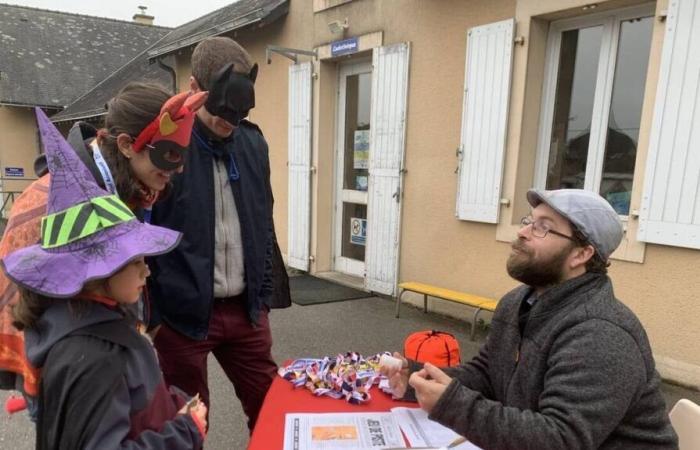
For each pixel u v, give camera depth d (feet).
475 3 13.87
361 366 6.38
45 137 3.25
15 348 3.65
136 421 3.41
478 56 13.79
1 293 3.65
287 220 22.24
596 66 12.45
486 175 13.87
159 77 36.70
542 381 4.47
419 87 15.67
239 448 8.92
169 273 6.03
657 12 10.43
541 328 4.59
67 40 54.13
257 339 7.02
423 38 15.39
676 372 10.74
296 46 20.54
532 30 12.73
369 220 17.78
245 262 6.61
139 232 3.41
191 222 6.05
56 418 3.04
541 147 13.53
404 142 16.29
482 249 14.33
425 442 4.66
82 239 3.19
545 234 4.66
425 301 15.88
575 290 4.51
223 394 10.89
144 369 3.51
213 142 6.20
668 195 10.50
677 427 4.81
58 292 3.06
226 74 5.59
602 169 12.44
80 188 3.30
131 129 3.94
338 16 18.33
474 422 4.17
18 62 48.91
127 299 3.40
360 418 5.08
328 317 15.52
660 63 10.44
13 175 46.83
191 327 6.27
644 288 11.11
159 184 4.28
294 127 20.88
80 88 49.55
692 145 10.12
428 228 15.85
